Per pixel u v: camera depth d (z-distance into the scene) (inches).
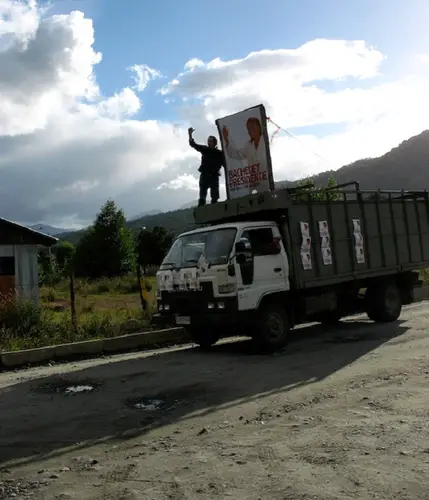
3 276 602.2
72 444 216.4
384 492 154.9
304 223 439.2
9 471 189.6
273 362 364.8
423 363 317.1
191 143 501.0
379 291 511.8
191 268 404.5
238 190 483.2
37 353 413.1
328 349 397.7
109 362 397.1
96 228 1651.1
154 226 2155.5
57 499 163.8
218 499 156.3
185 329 454.9
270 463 181.6
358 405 244.2
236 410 251.9
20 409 272.1
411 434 200.5
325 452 188.2
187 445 206.4
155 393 293.4
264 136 458.3
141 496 162.1
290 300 433.1
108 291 1074.7
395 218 532.1
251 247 401.1
